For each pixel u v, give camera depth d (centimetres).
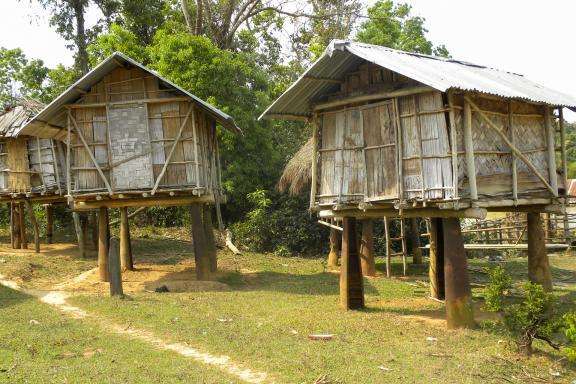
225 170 2555
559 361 849
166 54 2488
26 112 2158
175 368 839
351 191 1183
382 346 937
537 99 1135
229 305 1286
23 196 2130
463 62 1413
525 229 2164
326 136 1244
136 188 1558
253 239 2436
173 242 2473
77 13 2889
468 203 1027
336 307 1273
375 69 1155
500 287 959
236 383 775
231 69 2538
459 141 1044
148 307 1243
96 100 1587
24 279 1612
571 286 1573
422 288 1555
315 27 3375
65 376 801
